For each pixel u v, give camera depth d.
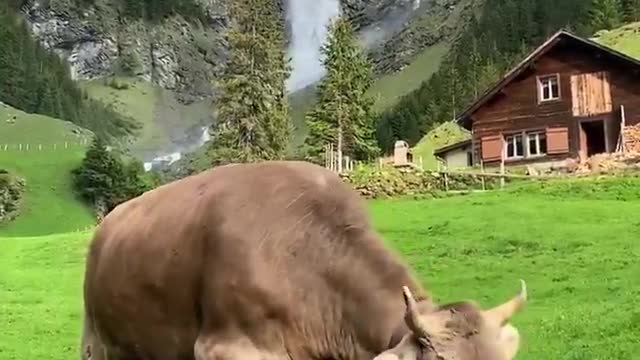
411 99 180.88
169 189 10.01
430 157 102.50
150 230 9.55
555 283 25.47
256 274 8.34
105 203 123.69
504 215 36.81
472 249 31.25
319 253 8.32
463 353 6.14
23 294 31.08
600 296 23.19
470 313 6.35
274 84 79.00
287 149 79.62
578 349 18.00
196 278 8.87
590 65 59.69
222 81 78.12
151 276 9.34
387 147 161.12
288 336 8.23
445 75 185.88
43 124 166.38
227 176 9.22
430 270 28.80
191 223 9.02
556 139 60.38
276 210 8.62
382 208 42.81
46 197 119.38
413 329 6.26
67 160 131.00
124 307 9.81
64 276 35.12
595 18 147.00
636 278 24.62
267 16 79.69
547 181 45.91
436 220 37.06
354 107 88.25
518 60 189.12
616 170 48.97
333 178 8.93
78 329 25.05
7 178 117.94
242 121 76.81
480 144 63.38
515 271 27.48
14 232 110.44
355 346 7.92
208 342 8.55
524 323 20.86
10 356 21.69
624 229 31.98
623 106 58.53
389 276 7.93
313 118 89.00
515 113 62.19
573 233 32.03
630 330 19.03
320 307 8.16
